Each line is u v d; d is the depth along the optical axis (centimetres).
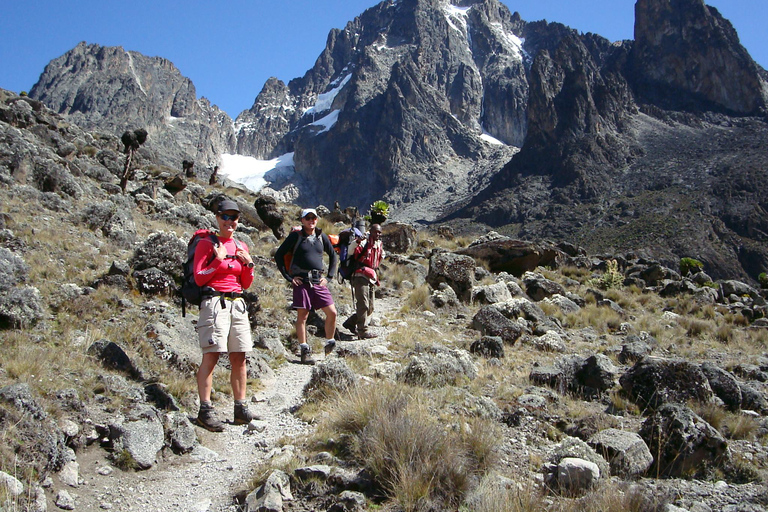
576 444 515
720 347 1180
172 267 889
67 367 559
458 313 1197
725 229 18462
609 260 2216
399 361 781
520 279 1684
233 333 562
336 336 905
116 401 527
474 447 497
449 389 643
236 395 571
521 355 915
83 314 708
